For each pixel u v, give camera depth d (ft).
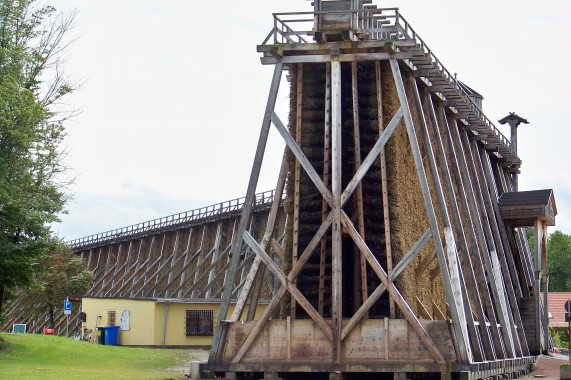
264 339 73.82
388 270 77.20
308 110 85.66
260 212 155.22
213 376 74.08
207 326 121.49
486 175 122.62
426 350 70.13
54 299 184.96
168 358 96.58
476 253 94.27
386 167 80.84
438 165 95.14
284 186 87.56
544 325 126.41
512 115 152.25
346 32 76.89
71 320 194.08
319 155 84.64
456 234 91.71
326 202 81.46
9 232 92.22
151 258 199.52
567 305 87.45
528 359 102.22
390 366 70.03
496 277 104.12
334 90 77.30
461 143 103.30
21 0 94.73
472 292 86.28
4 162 87.56
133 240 212.23
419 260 85.92
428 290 87.92
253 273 77.87
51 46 97.50
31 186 92.12
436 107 95.55
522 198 123.95
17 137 87.35
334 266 73.26
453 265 75.61
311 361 72.18
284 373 77.05
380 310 79.61
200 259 173.27
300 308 82.43
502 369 84.48
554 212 133.69
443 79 89.35
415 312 81.41
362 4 86.07
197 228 180.24
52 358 88.69
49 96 95.76
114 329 123.24
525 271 133.59
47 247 94.27
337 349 71.51
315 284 83.51
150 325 120.57
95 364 85.15
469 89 138.51
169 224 193.36
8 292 98.63
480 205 108.27
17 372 71.05
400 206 80.69
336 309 72.23
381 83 82.84
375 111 82.84
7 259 90.33
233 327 75.20
